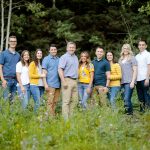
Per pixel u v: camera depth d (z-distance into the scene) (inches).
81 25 1063.0
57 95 462.0
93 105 419.5
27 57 473.1
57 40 1039.0
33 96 467.8
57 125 362.0
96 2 1090.1
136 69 486.3
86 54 481.4
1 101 395.2
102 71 483.8
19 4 1096.8
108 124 360.5
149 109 484.7
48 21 1057.5
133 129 368.2
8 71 475.8
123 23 1060.5
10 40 477.4
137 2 1061.1
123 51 494.9
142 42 499.5
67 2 1098.7
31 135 332.8
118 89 491.8
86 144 326.0
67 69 441.7
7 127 352.2
